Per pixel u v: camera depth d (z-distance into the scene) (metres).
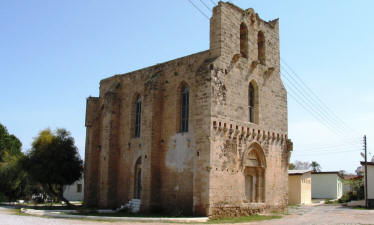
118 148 45.56
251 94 39.75
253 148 38.38
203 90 34.31
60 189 50.69
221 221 30.78
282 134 42.53
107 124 45.62
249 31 39.78
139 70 44.88
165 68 41.06
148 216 33.88
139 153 42.34
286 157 42.88
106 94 46.38
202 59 37.38
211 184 32.53
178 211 35.56
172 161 38.19
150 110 39.25
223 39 36.06
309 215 38.62
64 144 51.06
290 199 64.56
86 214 35.84
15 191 61.34
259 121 39.25
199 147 33.69
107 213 37.62
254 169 38.78
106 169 44.38
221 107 34.62
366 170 57.53
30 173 49.66
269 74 41.78
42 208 44.72
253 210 37.00
